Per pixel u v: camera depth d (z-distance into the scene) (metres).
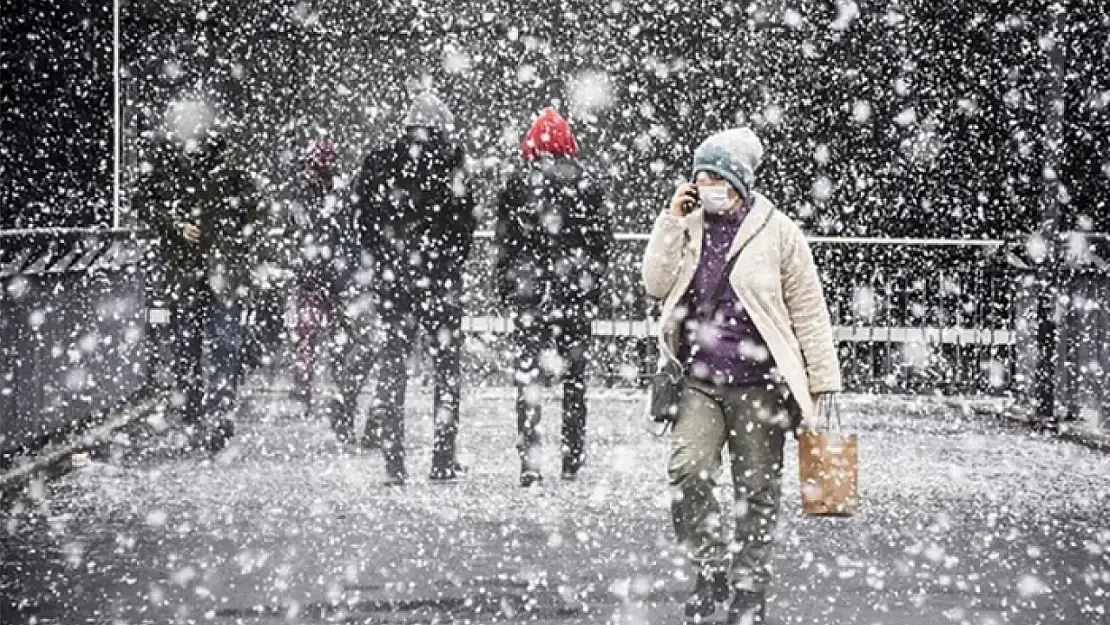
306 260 19.58
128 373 19.91
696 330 9.03
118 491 13.91
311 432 18.50
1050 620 9.32
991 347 22.27
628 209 26.34
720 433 9.06
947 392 22.38
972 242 22.22
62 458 15.33
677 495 9.09
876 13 25.53
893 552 11.39
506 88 26.28
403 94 26.27
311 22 26.00
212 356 16.50
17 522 12.34
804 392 8.91
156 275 21.30
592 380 23.45
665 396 9.05
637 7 26.17
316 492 13.97
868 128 25.84
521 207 14.30
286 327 21.77
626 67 26.28
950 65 25.27
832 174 25.97
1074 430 18.17
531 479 14.34
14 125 16.38
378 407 14.40
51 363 15.98
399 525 12.30
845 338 22.45
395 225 14.17
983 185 25.31
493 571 10.58
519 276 14.34
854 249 22.42
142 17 25.38
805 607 9.59
